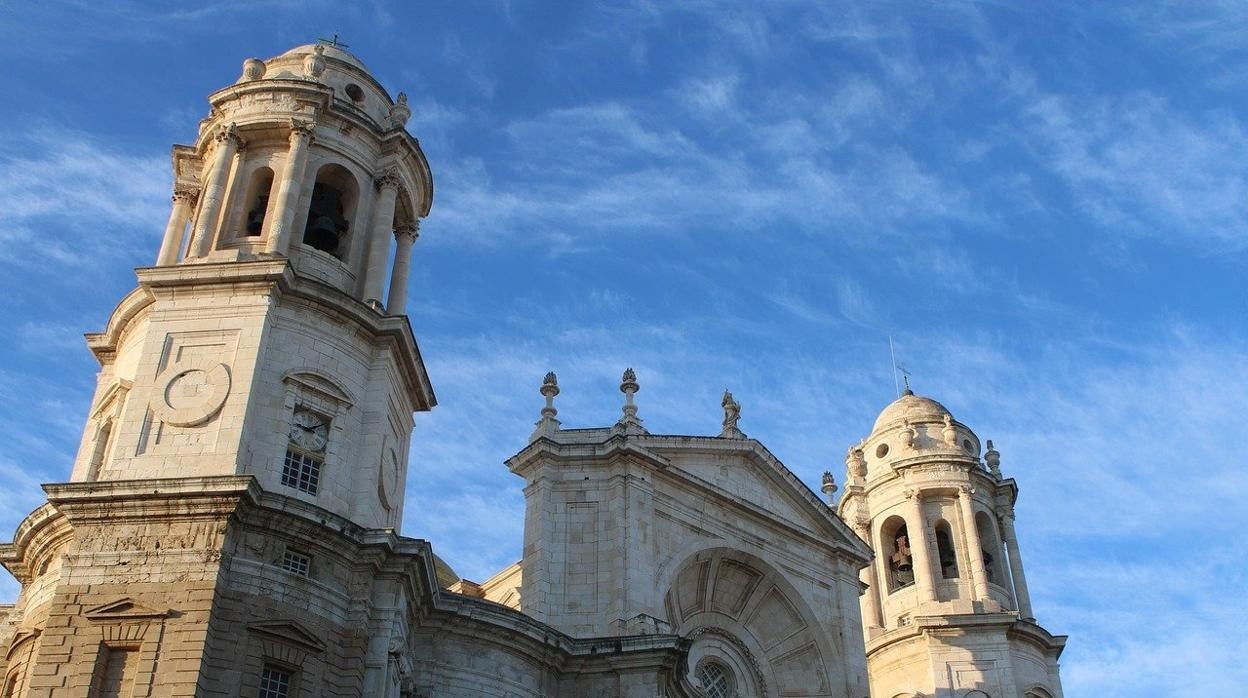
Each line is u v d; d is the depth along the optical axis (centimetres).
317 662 2916
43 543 3047
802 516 4738
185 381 3198
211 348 3259
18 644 2936
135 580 2830
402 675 3181
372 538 3119
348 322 3506
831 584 4681
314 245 3803
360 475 3359
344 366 3450
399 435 3712
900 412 6019
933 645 5109
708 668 4353
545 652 3616
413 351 3681
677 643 3638
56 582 2880
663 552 4081
